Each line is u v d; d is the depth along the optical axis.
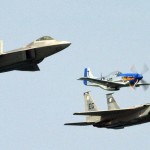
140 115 179.62
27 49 158.50
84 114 183.12
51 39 163.75
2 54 156.88
